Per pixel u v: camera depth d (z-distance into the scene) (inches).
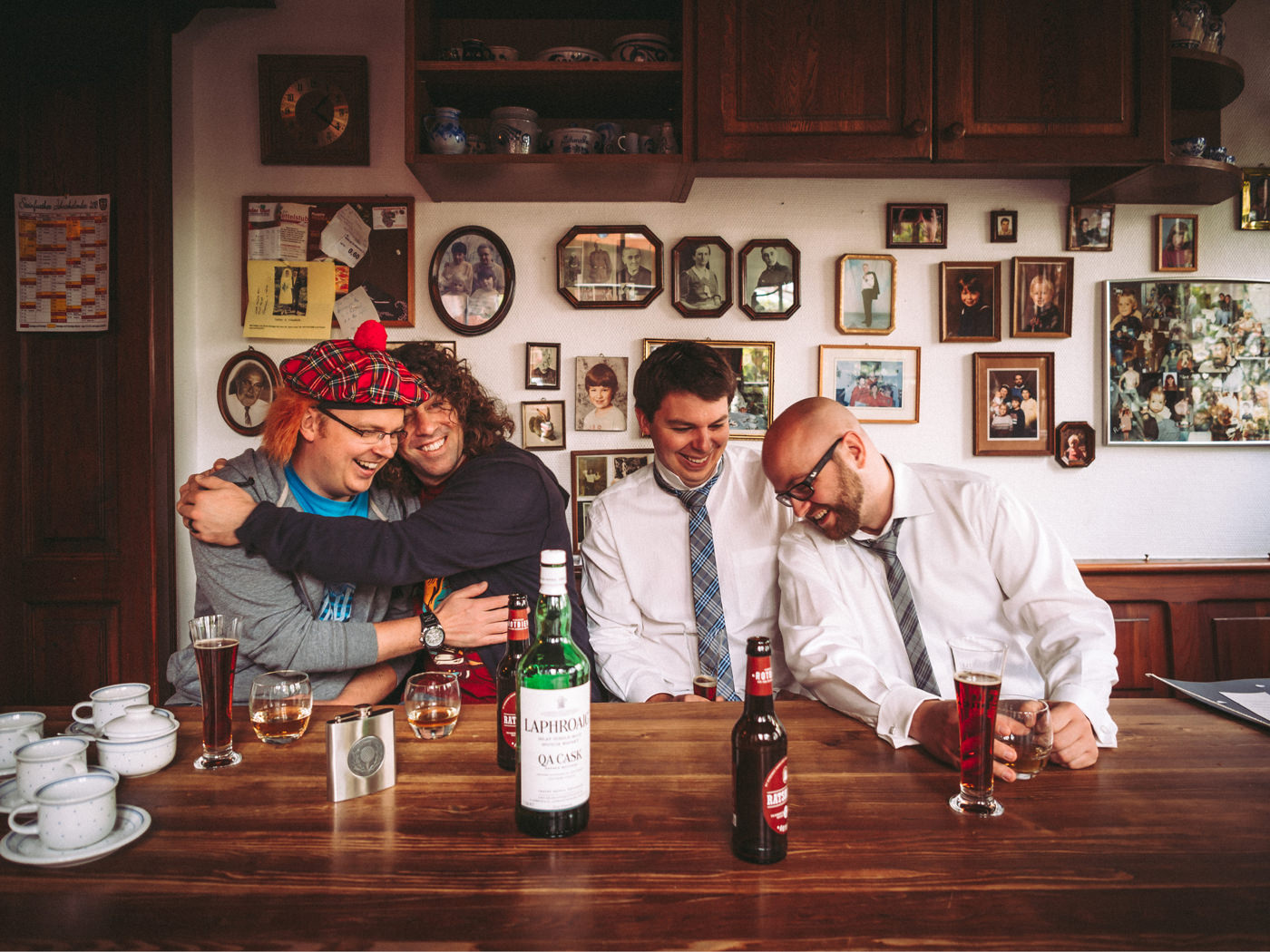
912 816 37.9
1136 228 101.3
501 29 98.8
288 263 98.7
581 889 32.0
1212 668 95.9
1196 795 40.1
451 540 61.6
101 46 91.0
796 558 66.1
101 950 28.4
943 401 101.7
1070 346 101.9
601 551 81.7
